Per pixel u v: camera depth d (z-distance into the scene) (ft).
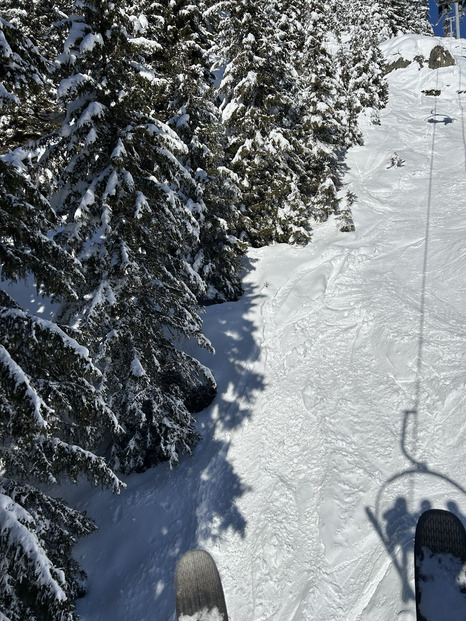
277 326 45.29
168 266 32.24
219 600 11.25
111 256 27.12
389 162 79.77
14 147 43.50
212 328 46.68
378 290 43.73
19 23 43.47
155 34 48.42
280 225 60.95
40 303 46.26
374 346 36.88
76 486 33.60
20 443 18.81
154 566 25.93
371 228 59.16
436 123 95.66
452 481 22.91
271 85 60.03
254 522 26.73
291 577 22.82
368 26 126.62
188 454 33.78
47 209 18.15
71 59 25.52
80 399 20.11
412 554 19.69
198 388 39.32
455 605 10.16
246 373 40.81
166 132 27.58
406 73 139.85
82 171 27.81
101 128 26.14
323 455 29.17
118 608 24.25
